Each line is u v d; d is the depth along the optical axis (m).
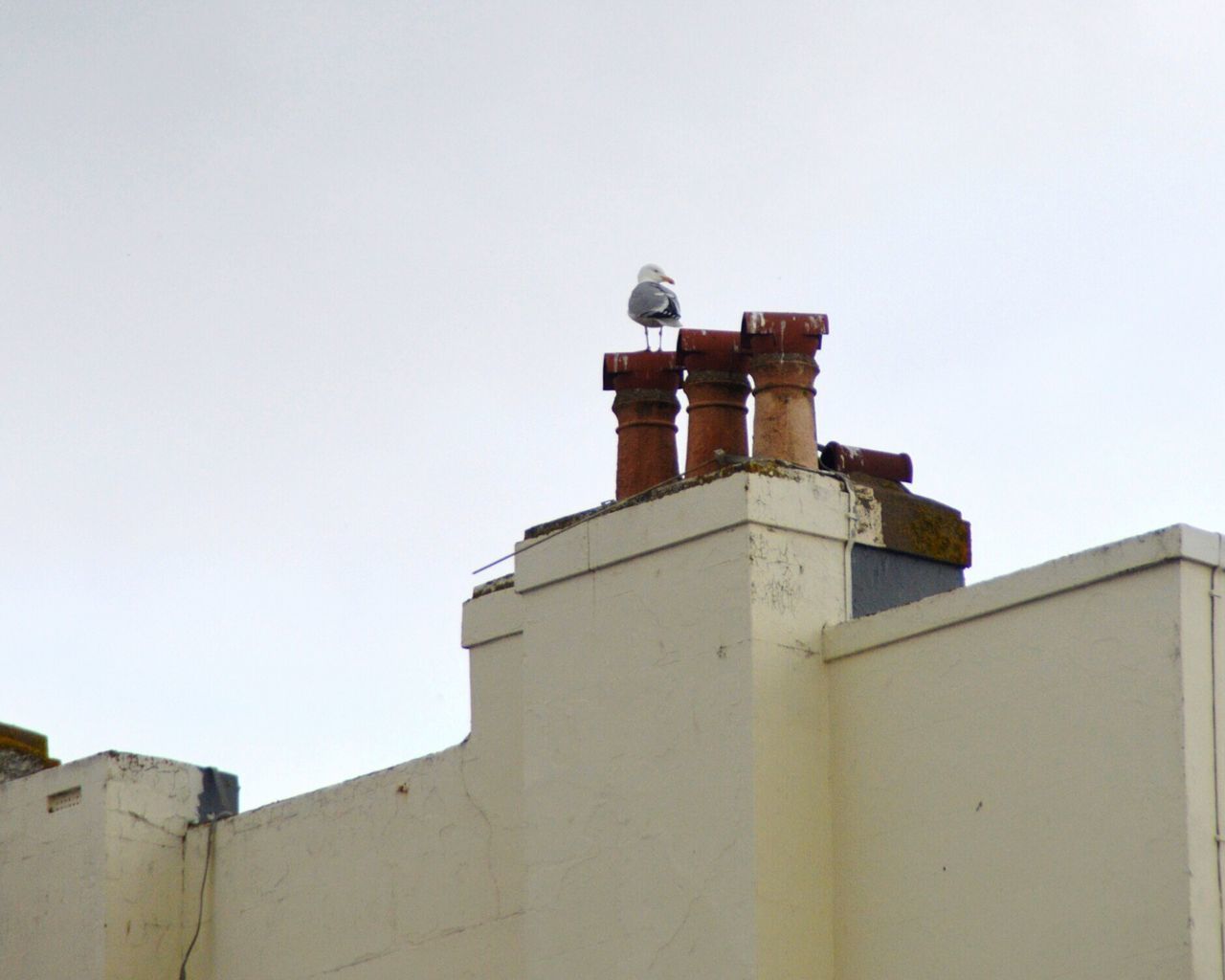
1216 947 25.06
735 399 34.09
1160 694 25.94
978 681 28.23
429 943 35.00
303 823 37.97
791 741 29.53
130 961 38.88
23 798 41.59
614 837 30.66
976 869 27.62
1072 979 26.16
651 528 31.36
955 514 32.81
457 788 35.38
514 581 34.22
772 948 28.50
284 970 37.34
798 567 30.44
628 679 31.17
